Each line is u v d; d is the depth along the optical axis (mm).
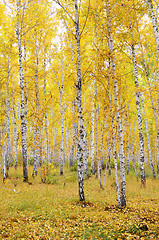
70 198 8469
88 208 7012
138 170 20656
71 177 13680
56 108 27781
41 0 14367
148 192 9867
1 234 4914
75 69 9773
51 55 17312
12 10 12734
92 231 5074
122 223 5445
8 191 9539
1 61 15555
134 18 10281
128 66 15172
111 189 10641
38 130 16719
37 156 18469
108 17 8047
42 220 5906
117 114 7613
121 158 7387
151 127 26078
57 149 29312
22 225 5500
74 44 13039
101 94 10117
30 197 8391
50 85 24391
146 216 5746
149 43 12953
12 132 25219
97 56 8188
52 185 11867
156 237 4520
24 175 12422
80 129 8148
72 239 4711
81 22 11422
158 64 13523
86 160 14789
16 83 19391
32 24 14977
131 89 13984
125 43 10523
